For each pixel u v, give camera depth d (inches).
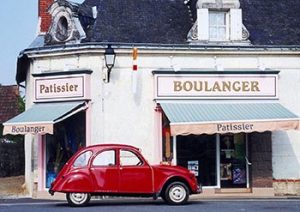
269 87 915.4
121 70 895.1
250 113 867.4
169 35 936.3
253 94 910.4
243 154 930.1
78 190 713.6
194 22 948.6
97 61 888.3
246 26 968.3
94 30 922.7
